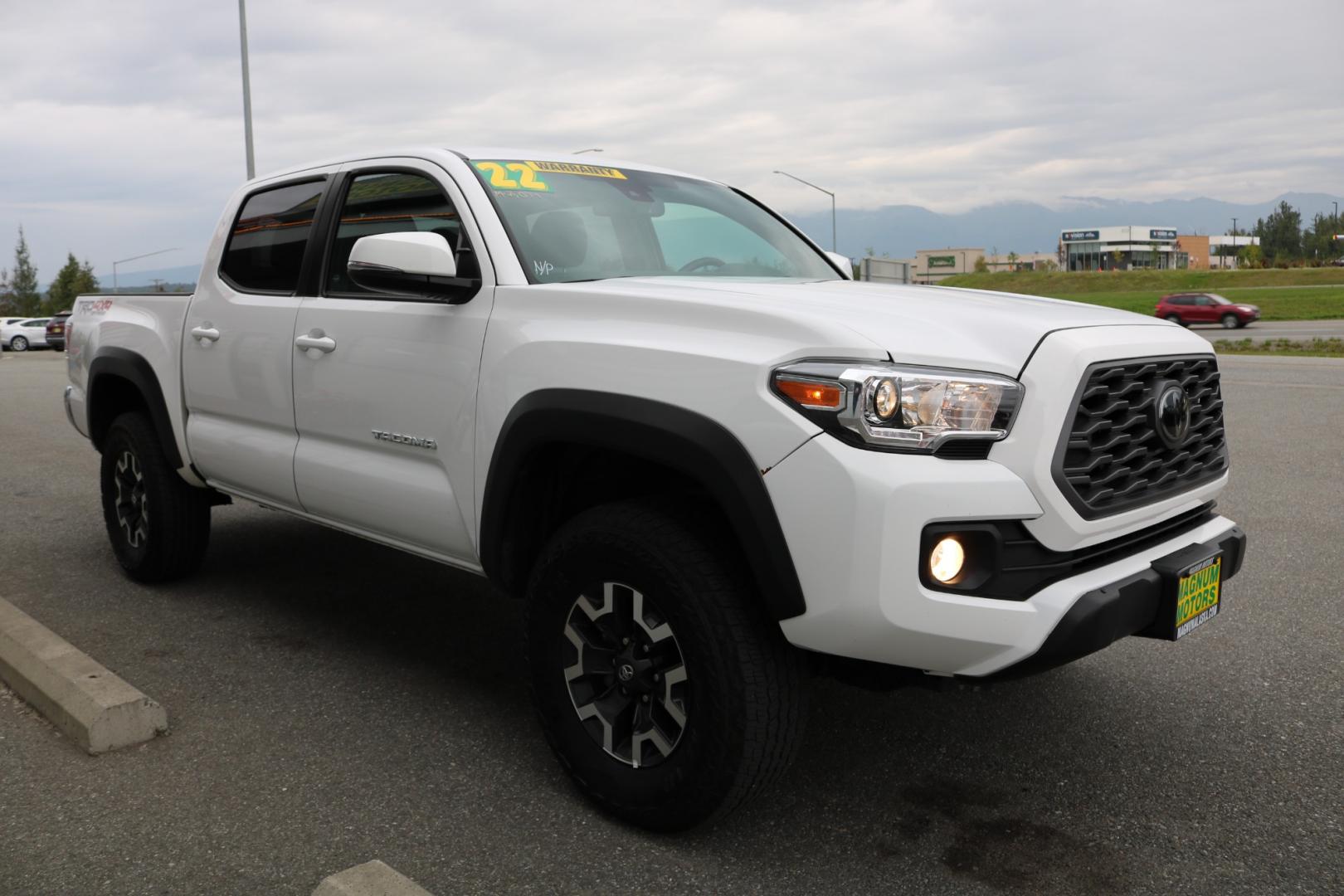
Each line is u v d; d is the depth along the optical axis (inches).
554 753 110.7
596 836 104.0
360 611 176.2
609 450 112.1
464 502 119.6
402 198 134.4
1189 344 112.4
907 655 89.8
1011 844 103.3
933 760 121.7
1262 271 3713.1
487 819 107.3
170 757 120.6
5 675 140.1
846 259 162.9
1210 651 157.6
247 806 109.4
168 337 171.2
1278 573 199.5
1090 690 142.8
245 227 161.3
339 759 120.8
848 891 94.8
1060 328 98.5
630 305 105.5
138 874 96.3
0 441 396.8
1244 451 348.5
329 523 146.0
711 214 150.9
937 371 90.4
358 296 136.3
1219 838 104.3
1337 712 135.3
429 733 128.2
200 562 187.2
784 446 90.4
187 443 170.1
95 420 193.3
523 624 112.0
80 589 187.6
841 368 89.3
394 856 100.0
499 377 113.6
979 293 120.9
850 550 87.4
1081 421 94.7
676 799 99.7
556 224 127.5
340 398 135.8
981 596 90.2
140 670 148.4
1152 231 6663.4
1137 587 96.8
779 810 109.9
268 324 148.1
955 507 87.9
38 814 107.0
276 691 141.3
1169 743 126.6
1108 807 110.7
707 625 95.4
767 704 95.3
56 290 3336.6
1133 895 94.3
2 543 223.0
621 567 101.5
